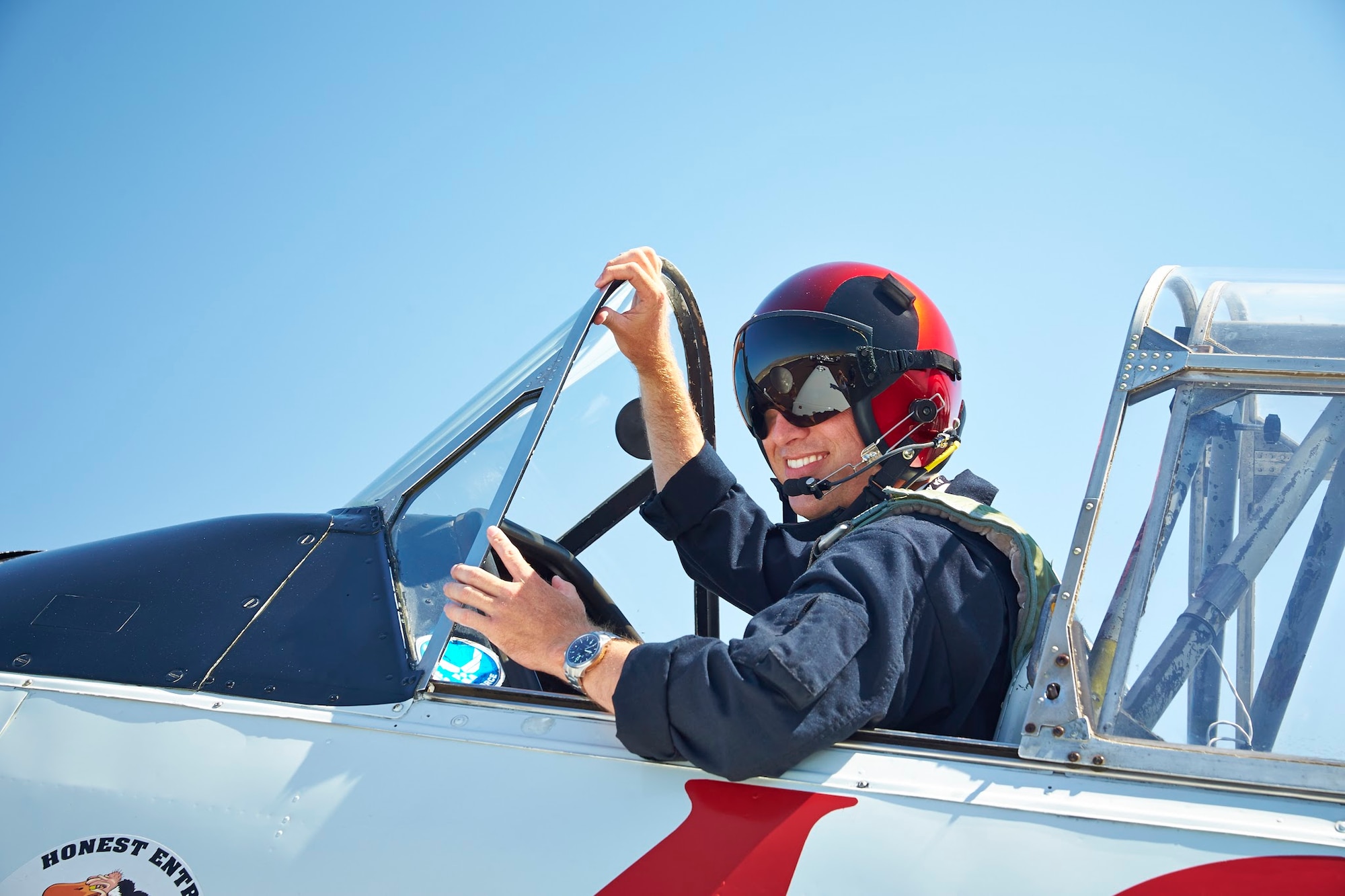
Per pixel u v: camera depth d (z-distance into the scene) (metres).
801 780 1.17
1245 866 1.03
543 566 2.01
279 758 1.26
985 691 1.40
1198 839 1.06
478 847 1.15
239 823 1.21
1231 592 1.23
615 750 1.23
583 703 1.30
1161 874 1.03
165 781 1.26
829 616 1.23
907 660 1.31
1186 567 1.25
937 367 1.79
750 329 1.87
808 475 1.87
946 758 1.17
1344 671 1.19
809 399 1.80
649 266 1.93
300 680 1.36
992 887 1.04
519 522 1.97
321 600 1.47
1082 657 1.21
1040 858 1.05
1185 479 1.27
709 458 2.00
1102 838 1.06
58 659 1.41
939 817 1.10
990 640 1.36
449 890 1.12
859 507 1.82
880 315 1.77
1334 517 1.23
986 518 1.44
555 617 1.37
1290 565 1.24
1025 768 1.15
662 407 2.01
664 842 1.13
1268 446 1.27
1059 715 1.17
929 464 1.83
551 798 1.18
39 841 1.23
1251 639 1.22
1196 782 1.12
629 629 2.10
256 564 1.53
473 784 1.21
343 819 1.19
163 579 1.52
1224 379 1.27
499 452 1.68
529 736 1.26
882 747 1.20
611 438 2.05
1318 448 1.25
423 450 1.77
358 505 1.69
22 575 1.58
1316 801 1.09
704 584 2.03
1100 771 1.14
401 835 1.17
